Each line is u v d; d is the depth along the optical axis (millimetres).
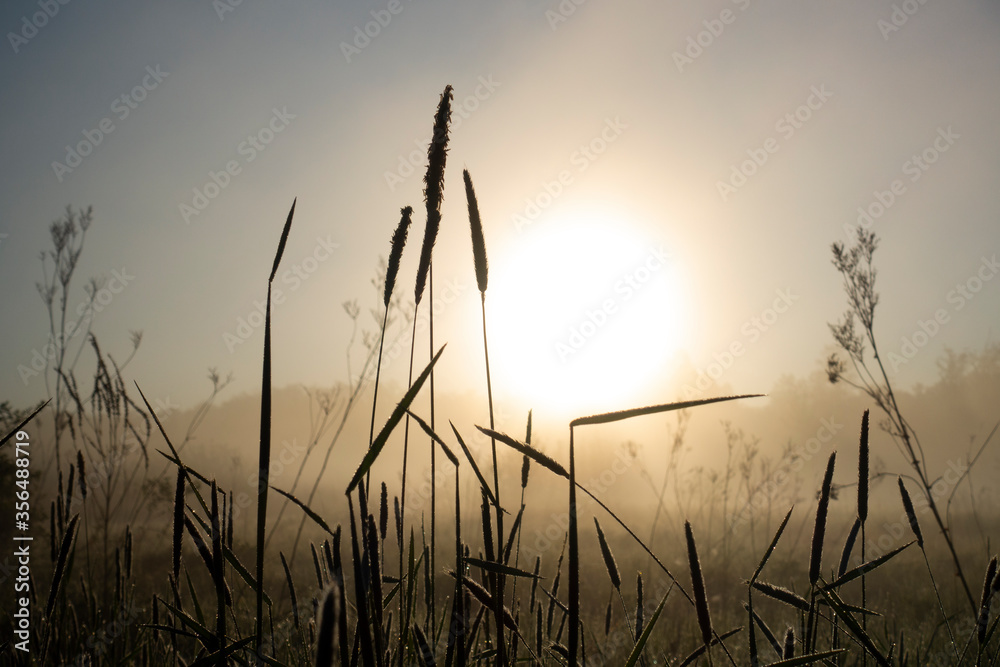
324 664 608
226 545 1310
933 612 5688
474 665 1536
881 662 1312
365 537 1178
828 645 1911
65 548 1450
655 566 9117
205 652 1561
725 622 5055
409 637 1370
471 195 1404
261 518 983
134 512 4496
